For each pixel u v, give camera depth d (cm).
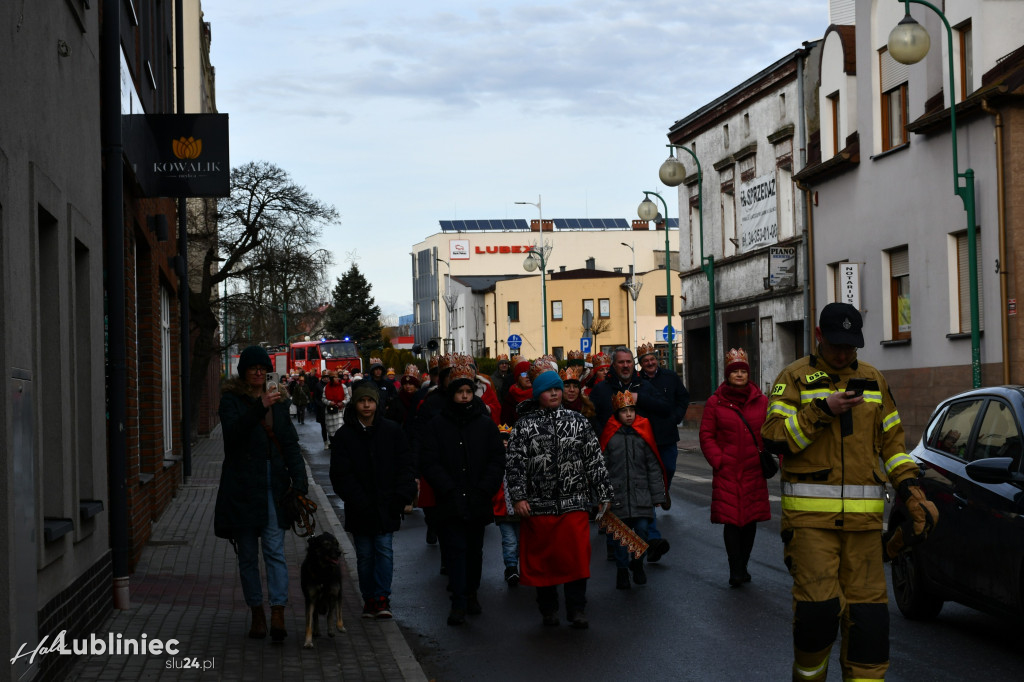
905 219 2716
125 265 1276
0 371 634
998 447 837
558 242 14488
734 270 4019
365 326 12925
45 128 809
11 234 685
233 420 877
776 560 1237
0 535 620
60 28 871
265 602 1058
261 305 4225
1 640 615
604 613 999
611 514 1088
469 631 952
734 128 4006
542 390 951
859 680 613
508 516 1168
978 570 824
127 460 1232
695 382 4466
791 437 612
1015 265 2294
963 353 2478
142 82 1516
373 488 970
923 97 2638
